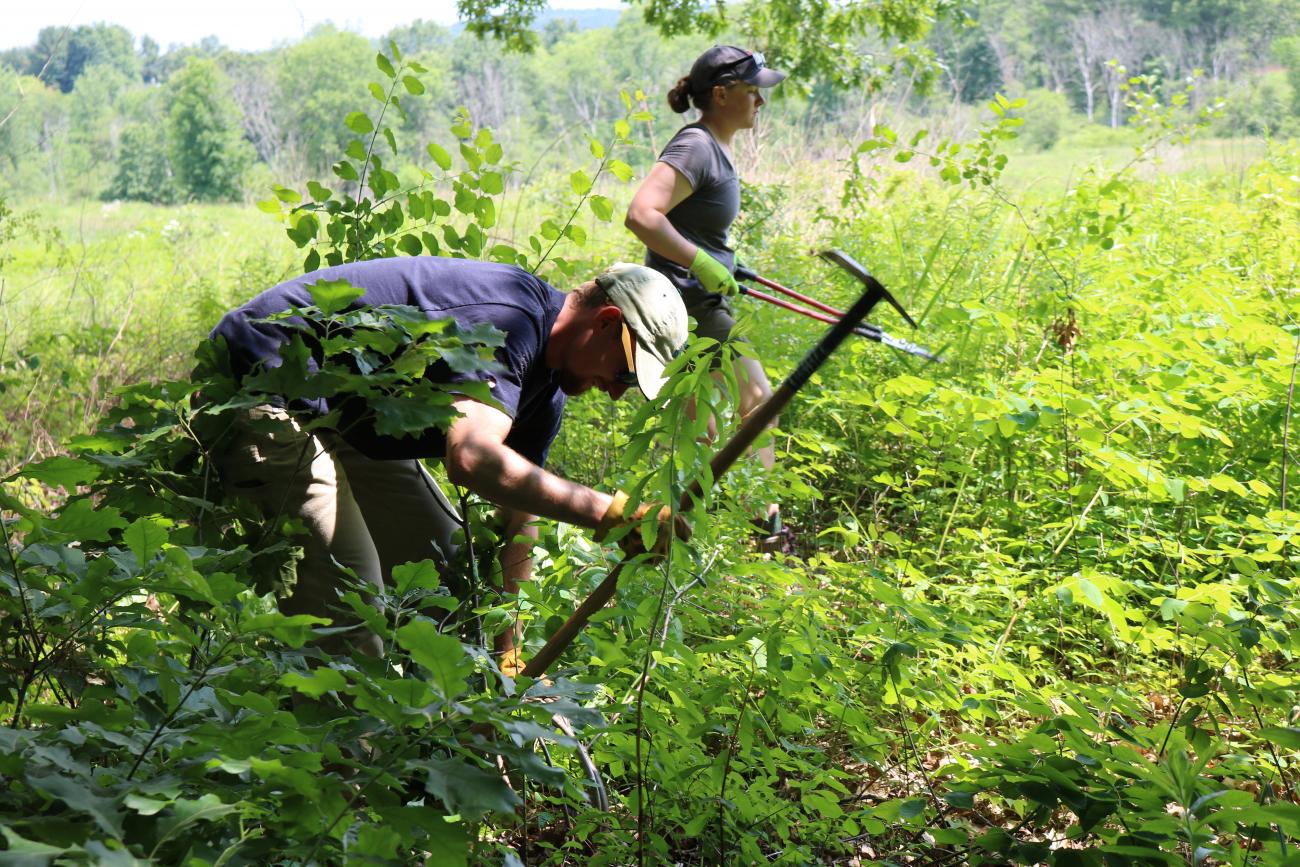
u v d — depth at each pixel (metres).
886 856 3.11
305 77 54.16
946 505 5.31
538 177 12.45
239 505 3.09
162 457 3.10
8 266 13.98
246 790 1.98
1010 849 2.39
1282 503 4.71
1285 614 3.19
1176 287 6.89
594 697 3.11
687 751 2.92
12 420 7.12
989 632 4.24
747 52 5.62
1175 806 2.90
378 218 4.15
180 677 2.19
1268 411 5.02
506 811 1.85
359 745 2.29
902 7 11.91
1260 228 8.41
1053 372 5.60
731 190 5.63
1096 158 9.33
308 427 2.78
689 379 2.39
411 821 1.87
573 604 3.38
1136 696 3.78
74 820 1.82
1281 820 2.13
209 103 53.03
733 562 3.77
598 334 3.26
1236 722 3.66
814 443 5.25
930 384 4.60
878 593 3.14
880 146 7.63
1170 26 75.88
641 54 69.19
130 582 2.25
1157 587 3.90
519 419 3.54
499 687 2.78
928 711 3.56
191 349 8.79
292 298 3.20
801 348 6.63
